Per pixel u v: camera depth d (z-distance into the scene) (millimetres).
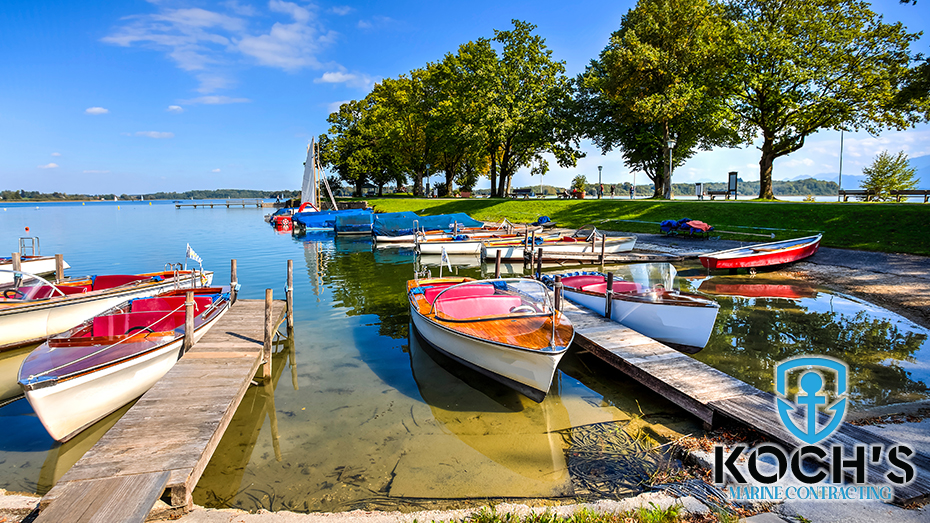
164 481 4426
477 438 6277
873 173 37969
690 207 28281
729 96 33062
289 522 4297
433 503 4852
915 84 22172
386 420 6828
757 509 4273
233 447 6090
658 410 6973
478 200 40250
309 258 23125
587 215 31531
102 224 46844
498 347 7352
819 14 29188
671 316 9203
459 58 42344
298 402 7449
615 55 32000
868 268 15648
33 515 4383
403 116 53312
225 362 7508
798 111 30656
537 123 38375
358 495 5027
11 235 34344
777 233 22250
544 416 6926
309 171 48500
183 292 10664
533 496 4934
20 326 9898
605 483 5133
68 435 6328
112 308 8680
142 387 7355
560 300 9875
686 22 30828
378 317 12391
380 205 44688
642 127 38031
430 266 20719
